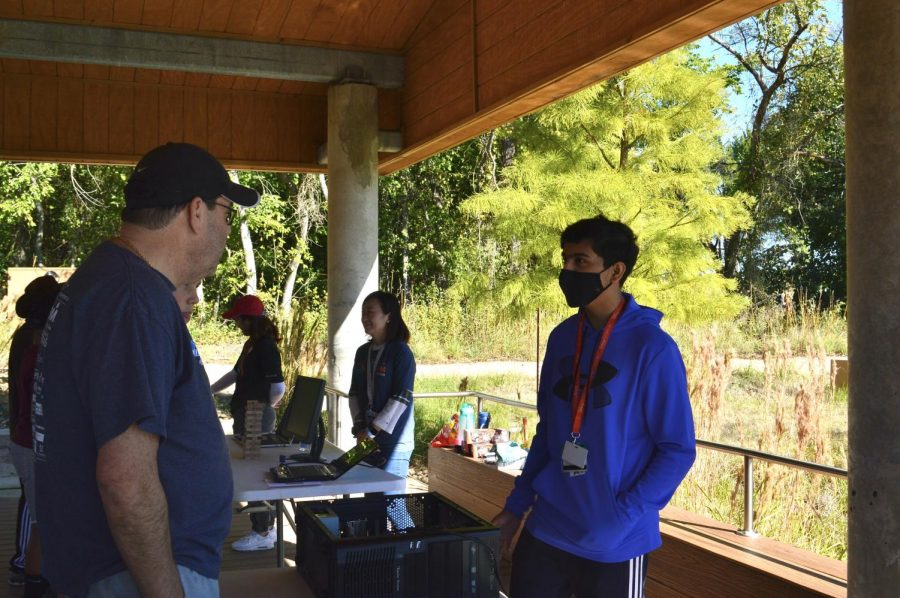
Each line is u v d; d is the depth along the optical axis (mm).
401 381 4754
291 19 7219
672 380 2494
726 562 3467
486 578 2697
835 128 20875
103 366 1609
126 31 6949
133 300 1653
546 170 9820
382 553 2572
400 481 3826
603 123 9664
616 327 2598
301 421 4426
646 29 4270
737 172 21734
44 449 1711
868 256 2406
